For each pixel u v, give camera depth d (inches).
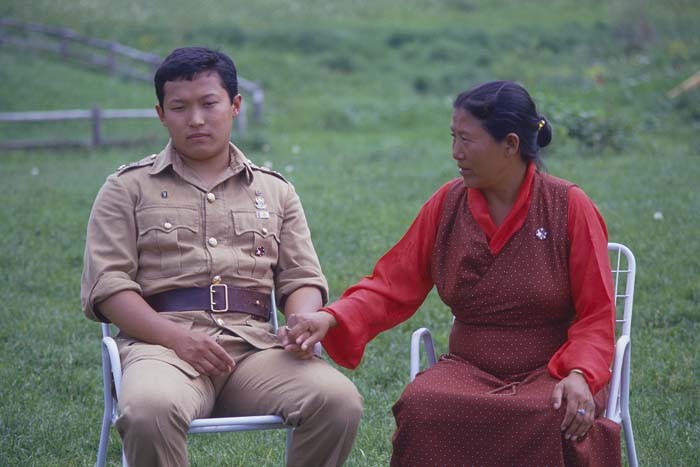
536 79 889.5
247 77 917.8
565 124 584.1
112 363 150.5
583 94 816.9
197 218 163.9
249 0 1246.3
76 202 434.0
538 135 155.4
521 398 144.2
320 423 149.4
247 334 160.9
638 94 800.3
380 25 1136.8
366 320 157.6
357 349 157.2
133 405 141.3
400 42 1063.6
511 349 154.8
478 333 157.3
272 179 173.8
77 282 318.0
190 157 165.6
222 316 161.6
